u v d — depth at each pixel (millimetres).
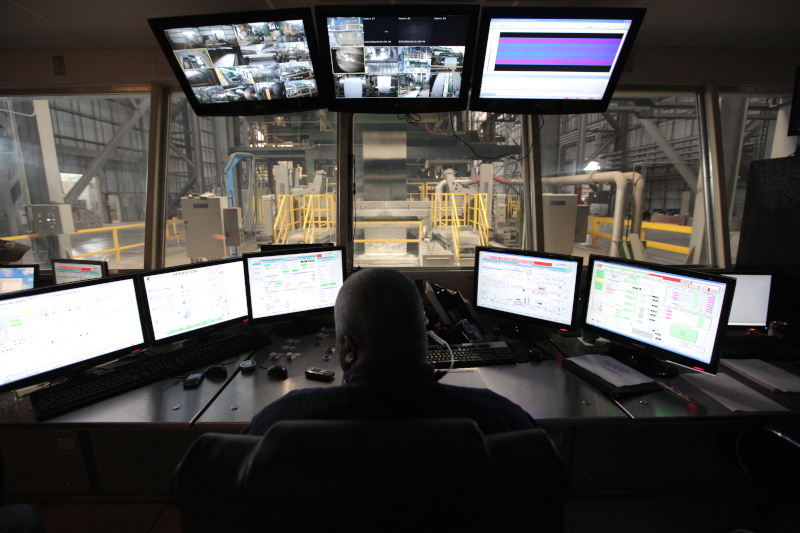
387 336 614
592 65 1899
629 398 1371
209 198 2961
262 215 4988
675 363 1506
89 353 1446
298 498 417
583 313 1795
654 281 1533
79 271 2104
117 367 1533
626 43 1825
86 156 7348
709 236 2604
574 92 1981
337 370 1620
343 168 2398
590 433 1711
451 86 1940
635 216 3484
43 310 1331
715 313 1365
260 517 423
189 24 1778
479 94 1983
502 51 1859
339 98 1958
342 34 1780
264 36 1815
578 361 1605
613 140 8016
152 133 2443
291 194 4188
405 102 1980
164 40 1831
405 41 1808
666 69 2416
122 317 1523
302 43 1833
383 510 418
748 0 1853
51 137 3148
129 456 1742
